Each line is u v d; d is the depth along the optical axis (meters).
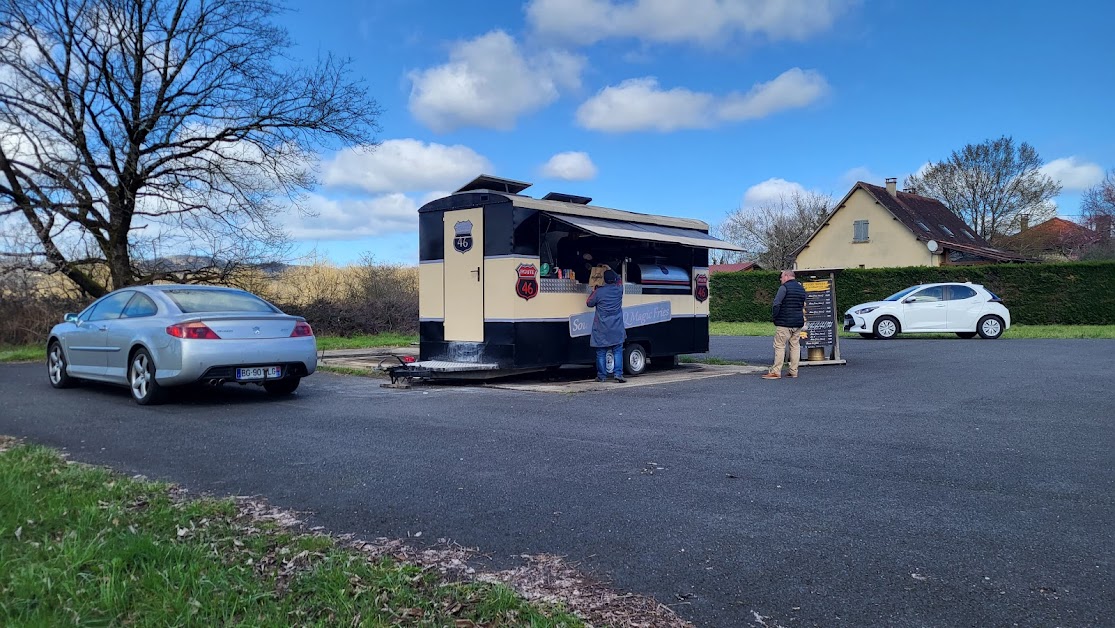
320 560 3.63
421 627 2.94
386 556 3.74
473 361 10.71
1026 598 3.25
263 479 5.30
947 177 53.44
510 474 5.40
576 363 11.15
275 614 3.01
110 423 7.52
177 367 8.35
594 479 5.25
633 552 3.84
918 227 41.62
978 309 20.09
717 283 32.84
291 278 21.91
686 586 3.41
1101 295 25.66
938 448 6.11
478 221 10.66
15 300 17.81
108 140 17.77
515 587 3.38
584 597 3.29
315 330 21.11
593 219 11.37
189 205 18.47
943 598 3.26
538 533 4.14
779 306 11.09
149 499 4.66
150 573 3.35
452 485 5.12
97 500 4.54
